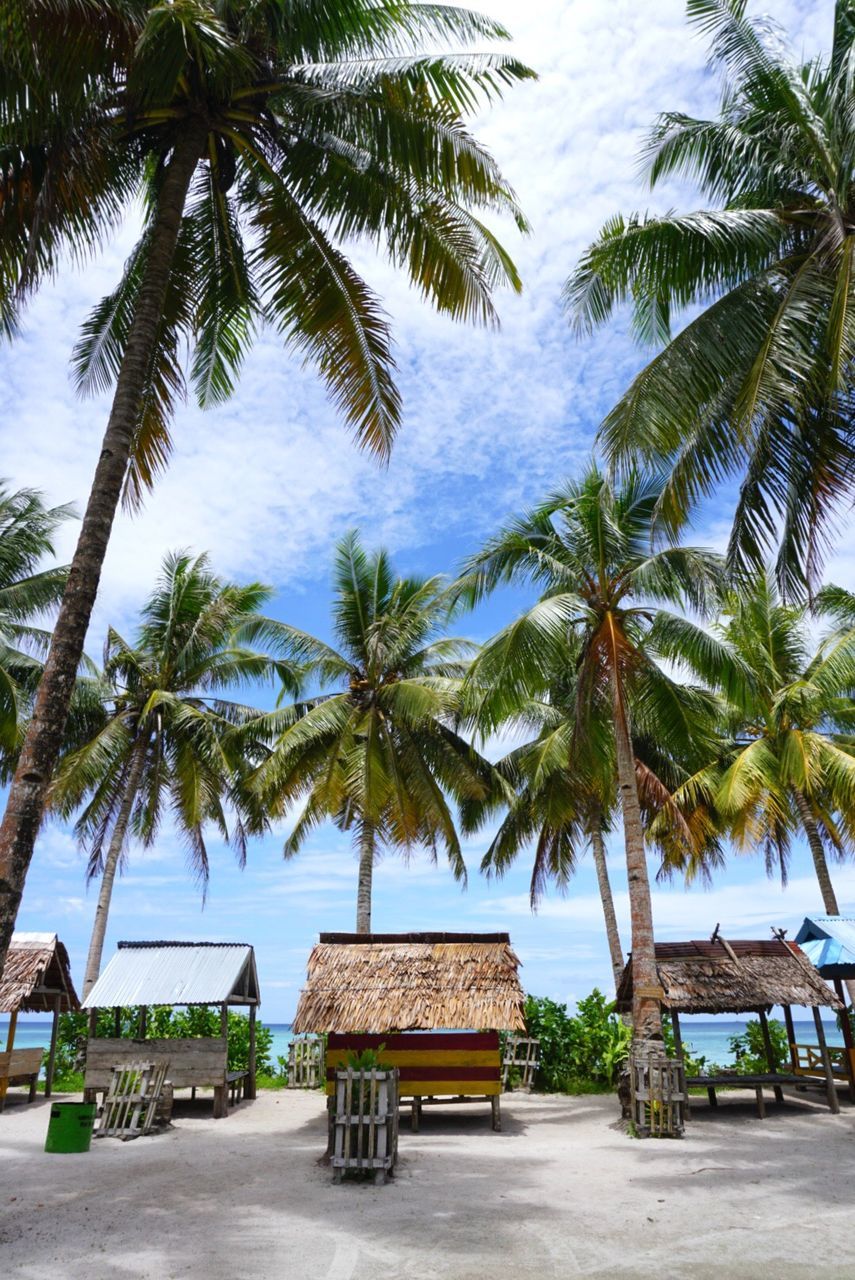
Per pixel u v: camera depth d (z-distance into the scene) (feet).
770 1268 21.09
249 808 87.76
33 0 25.30
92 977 74.49
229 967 51.37
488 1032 45.19
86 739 84.33
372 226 35.12
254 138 34.01
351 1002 43.80
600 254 39.37
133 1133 42.06
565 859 85.66
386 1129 31.73
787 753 66.18
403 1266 21.26
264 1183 31.22
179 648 83.66
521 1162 35.37
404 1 31.83
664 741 56.44
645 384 37.52
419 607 78.38
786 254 40.63
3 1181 31.81
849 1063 52.49
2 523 78.59
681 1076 43.65
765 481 38.78
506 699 50.24
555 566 50.93
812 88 38.91
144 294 29.96
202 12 26.76
